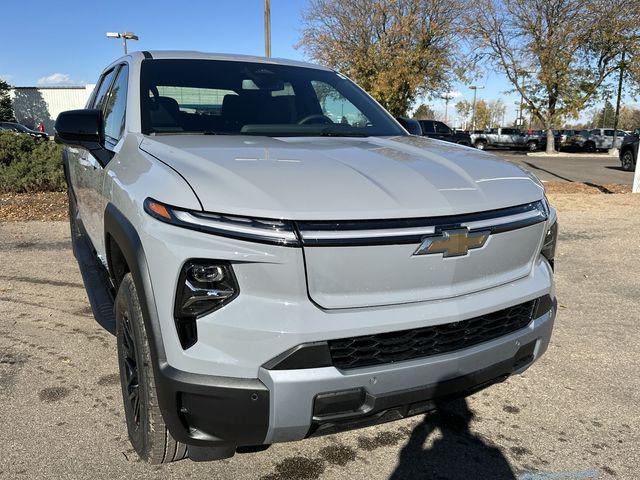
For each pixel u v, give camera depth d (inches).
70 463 100.0
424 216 80.5
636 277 227.5
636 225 335.0
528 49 1176.8
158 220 78.8
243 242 74.1
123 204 93.0
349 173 86.4
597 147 1546.5
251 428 76.4
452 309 83.7
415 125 158.1
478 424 117.6
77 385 128.3
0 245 261.9
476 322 88.7
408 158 99.6
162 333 78.4
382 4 1090.7
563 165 959.6
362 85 1119.6
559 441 112.1
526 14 1141.7
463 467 103.0
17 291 194.2
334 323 76.0
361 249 76.7
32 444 105.3
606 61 1173.1
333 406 77.3
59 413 116.3
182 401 77.7
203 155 90.1
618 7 1094.4
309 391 75.2
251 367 75.0
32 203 377.7
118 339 102.9
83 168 149.9
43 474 96.8
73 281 206.1
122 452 103.6
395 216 78.6
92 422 113.3
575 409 124.4
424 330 82.4
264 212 74.6
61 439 107.1
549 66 1167.0
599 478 100.8
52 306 179.6
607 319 179.5
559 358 150.1
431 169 93.8
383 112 153.8
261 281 74.8
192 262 75.3
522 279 96.7
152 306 79.4
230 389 74.7
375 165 92.2
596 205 414.0
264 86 140.9
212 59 142.8
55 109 2299.5
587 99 1216.2
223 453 95.7
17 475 96.3
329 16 1150.3
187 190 78.2
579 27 1115.3
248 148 97.7
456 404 125.6
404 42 1086.4
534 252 99.4
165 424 84.2
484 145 1630.2
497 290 90.7
